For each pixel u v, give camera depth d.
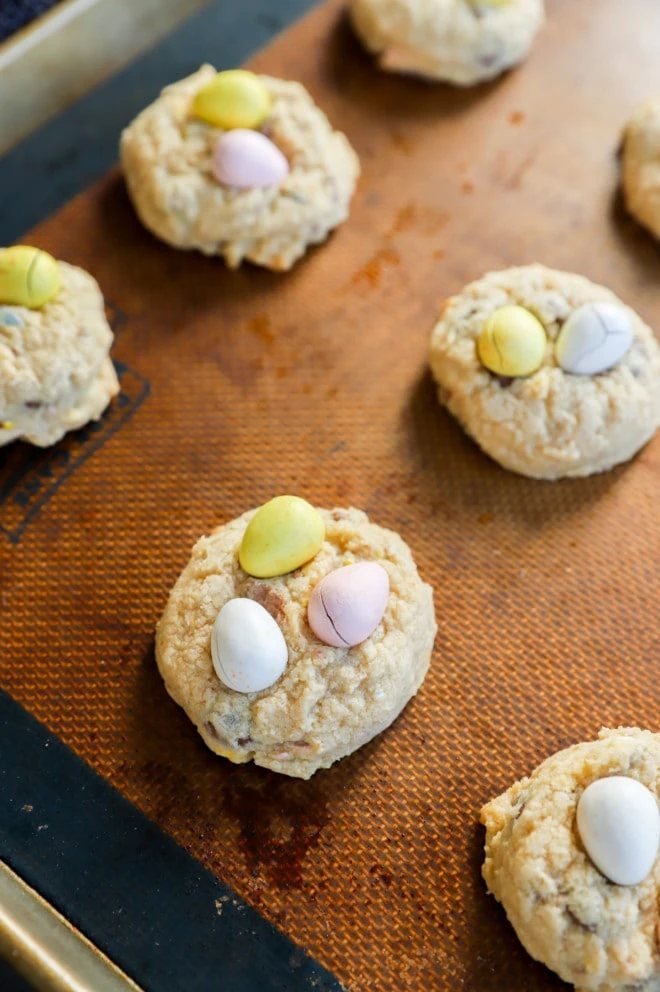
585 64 0.44
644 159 0.42
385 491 0.38
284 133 0.40
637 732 0.34
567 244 0.42
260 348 0.40
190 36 0.44
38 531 0.37
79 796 0.34
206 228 0.40
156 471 0.38
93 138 0.42
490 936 0.33
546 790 0.33
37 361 0.36
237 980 0.33
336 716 0.34
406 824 0.34
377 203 0.42
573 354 0.37
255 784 0.35
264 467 0.38
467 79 0.44
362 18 0.43
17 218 0.41
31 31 0.41
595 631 0.36
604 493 0.38
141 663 0.36
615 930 0.31
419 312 0.41
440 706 0.36
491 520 0.38
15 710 0.35
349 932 0.33
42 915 0.33
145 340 0.40
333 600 0.33
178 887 0.34
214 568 0.35
